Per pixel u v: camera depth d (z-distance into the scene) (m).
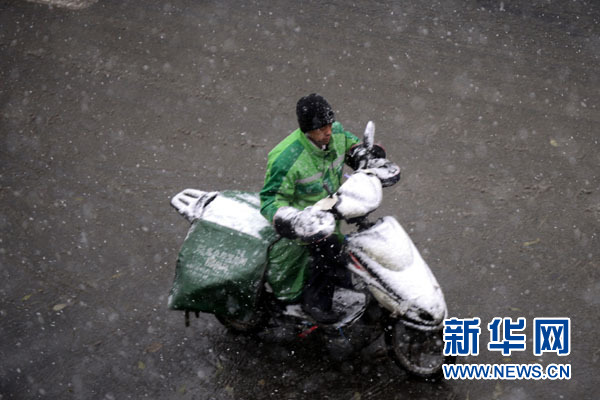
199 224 4.95
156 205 6.82
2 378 4.96
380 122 8.04
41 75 9.01
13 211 6.71
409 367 4.70
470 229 6.36
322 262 4.66
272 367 4.97
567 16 10.46
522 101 8.41
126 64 9.27
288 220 4.27
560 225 6.38
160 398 4.77
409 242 4.70
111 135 7.88
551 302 5.50
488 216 6.53
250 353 5.11
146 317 5.51
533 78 8.88
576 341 5.12
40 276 5.94
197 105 8.43
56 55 9.44
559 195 6.79
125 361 5.09
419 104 8.38
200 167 7.37
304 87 8.77
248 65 9.25
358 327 4.85
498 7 10.75
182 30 10.11
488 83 8.79
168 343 5.25
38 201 6.85
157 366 5.04
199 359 5.08
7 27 10.09
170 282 5.89
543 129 7.88
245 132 7.94
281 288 4.75
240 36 9.95
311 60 9.34
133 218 6.64
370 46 9.68
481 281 5.74
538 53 9.45
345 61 9.32
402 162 7.34
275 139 7.83
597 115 8.13
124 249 6.26
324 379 4.84
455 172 7.18
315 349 5.11
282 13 10.59
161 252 6.23
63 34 9.95
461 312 5.42
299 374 4.89
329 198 4.39
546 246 6.12
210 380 4.89
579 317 5.35
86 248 6.27
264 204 4.51
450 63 9.24
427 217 6.54
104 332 5.36
